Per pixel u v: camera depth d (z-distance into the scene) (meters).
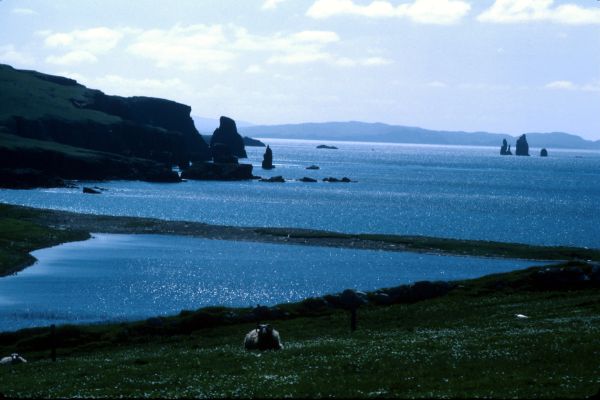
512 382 29.00
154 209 191.38
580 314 50.06
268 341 40.12
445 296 64.62
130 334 53.97
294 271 102.44
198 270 101.56
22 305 77.69
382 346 38.06
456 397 26.78
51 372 37.03
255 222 170.50
